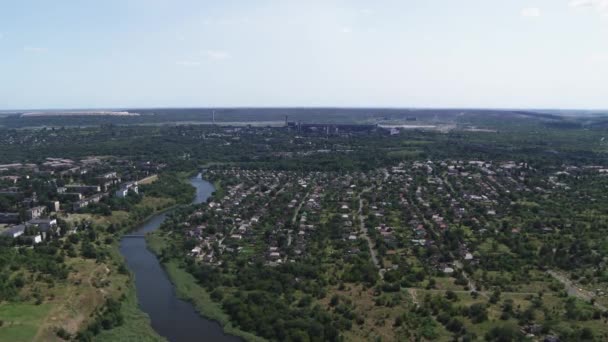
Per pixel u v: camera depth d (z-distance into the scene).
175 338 195.12
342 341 180.75
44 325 186.00
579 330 182.88
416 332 184.88
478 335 181.25
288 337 186.62
